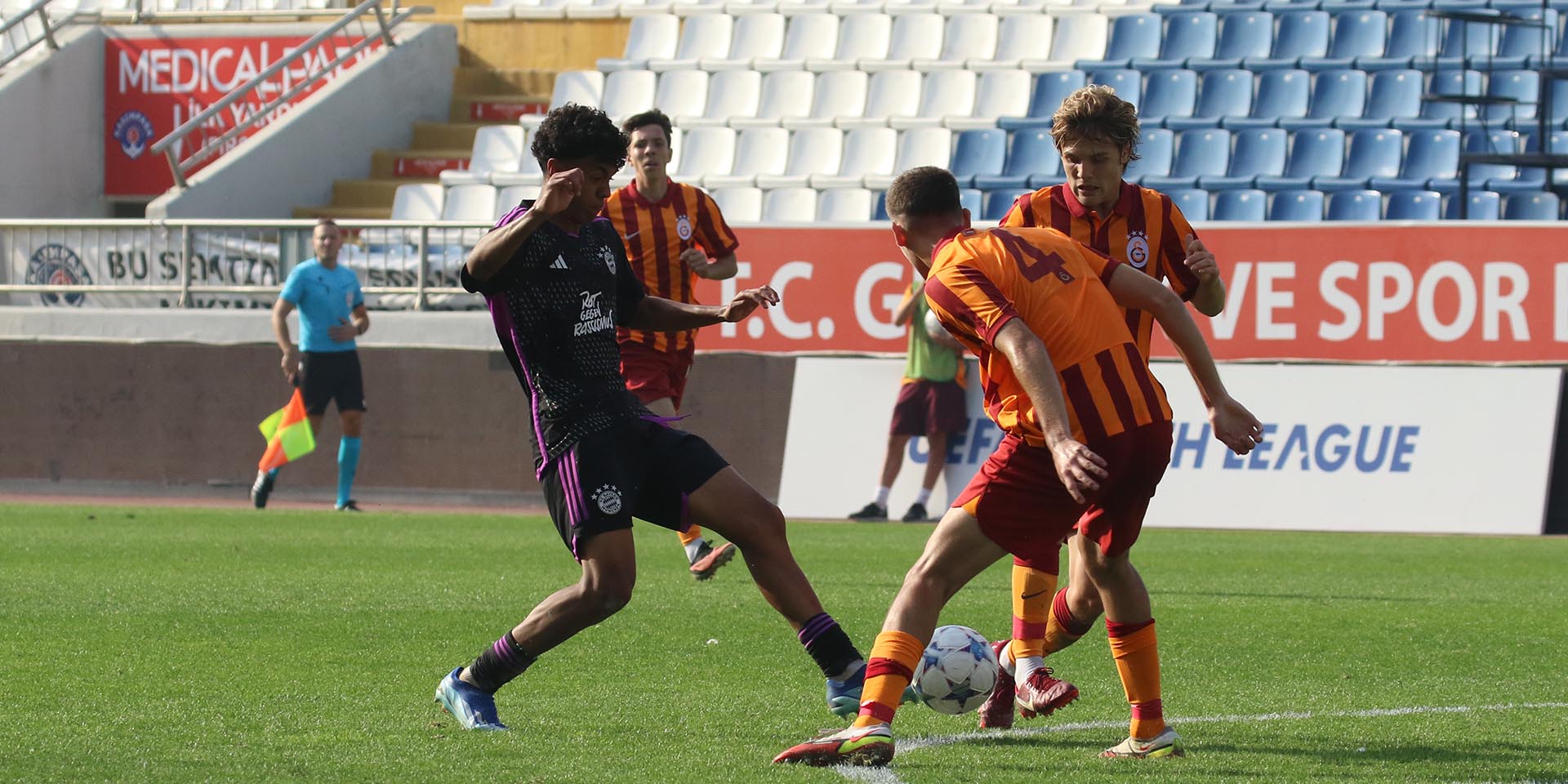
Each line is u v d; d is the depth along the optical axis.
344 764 13.49
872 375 45.84
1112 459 13.36
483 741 14.62
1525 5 61.44
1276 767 13.70
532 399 14.93
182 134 63.91
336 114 69.62
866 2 71.31
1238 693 17.97
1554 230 41.56
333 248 44.94
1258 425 14.01
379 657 20.06
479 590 27.27
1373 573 31.48
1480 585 29.52
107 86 73.31
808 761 13.45
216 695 17.17
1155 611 25.45
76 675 18.48
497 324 14.93
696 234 29.42
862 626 23.41
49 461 52.16
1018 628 15.76
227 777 12.97
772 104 67.88
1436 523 41.66
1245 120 59.81
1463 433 41.84
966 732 15.58
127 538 36.09
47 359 52.19
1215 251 43.66
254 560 31.84
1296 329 43.12
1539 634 23.06
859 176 63.03
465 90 75.19
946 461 44.69
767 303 15.89
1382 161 57.78
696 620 23.75
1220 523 42.88
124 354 51.75
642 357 28.77
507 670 15.16
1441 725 15.89
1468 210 54.50
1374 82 60.78
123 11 77.62
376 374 49.94
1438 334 42.25
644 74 70.25
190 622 23.02
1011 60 67.44
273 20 76.12
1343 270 42.78
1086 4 68.19
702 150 66.06
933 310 13.58
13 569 29.78
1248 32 64.25
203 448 51.22
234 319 51.09
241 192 65.75
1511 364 41.78
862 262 46.03
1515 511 41.28
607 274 15.06
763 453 46.53
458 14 79.25
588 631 22.53
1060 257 13.66
